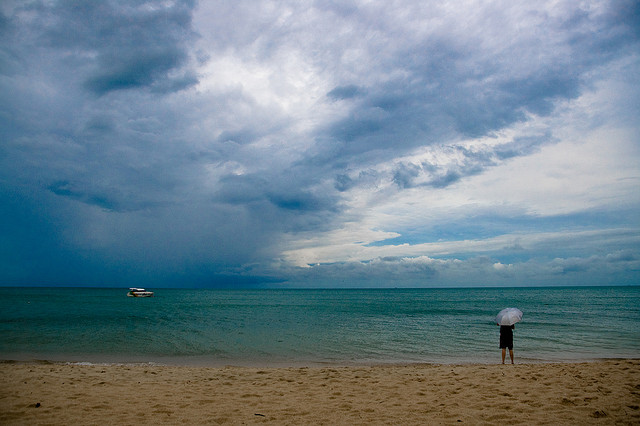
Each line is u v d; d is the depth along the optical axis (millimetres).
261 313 45344
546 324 29578
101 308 50156
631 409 6504
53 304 59062
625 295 119938
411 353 17172
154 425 6086
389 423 6145
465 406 7059
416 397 7922
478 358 15914
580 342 20062
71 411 6844
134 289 108125
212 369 12188
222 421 6320
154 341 20219
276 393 8445
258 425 6098
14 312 40812
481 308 57594
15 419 6355
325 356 16359
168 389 8867
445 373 10977
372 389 8812
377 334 24125
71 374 10930
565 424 5855
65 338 20875
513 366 12180
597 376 9453
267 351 17531
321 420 6348
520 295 131625
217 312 46344
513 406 6910
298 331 25547
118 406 7242
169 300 91688
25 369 11742
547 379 9281
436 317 39000
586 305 61594
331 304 74188
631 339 21109
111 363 14320
